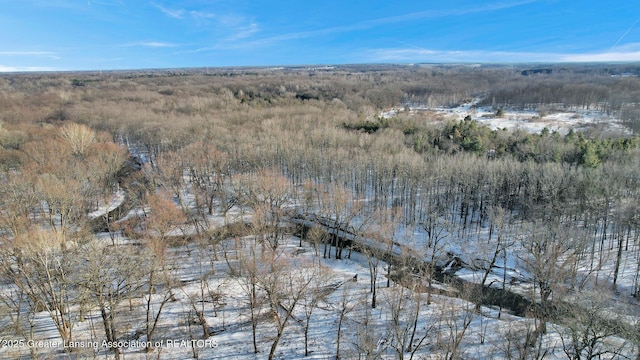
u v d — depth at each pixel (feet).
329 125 432.66
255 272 147.95
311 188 269.64
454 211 277.64
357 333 142.72
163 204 203.62
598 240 228.43
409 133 415.03
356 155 313.53
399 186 298.15
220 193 263.49
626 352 130.93
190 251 217.15
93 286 134.10
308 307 169.27
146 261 172.76
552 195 236.43
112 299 140.87
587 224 230.27
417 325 158.40
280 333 135.44
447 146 353.92
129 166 349.61
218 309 166.71
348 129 439.22
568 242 183.32
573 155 298.76
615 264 198.18
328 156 316.40
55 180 212.43
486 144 354.13
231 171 312.91
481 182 264.52
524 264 206.39
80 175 247.09
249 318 161.38
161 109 502.38
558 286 151.74
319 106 565.12
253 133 377.91
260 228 203.92
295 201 286.05
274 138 348.18
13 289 163.84
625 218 195.83
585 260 193.67
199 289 180.45
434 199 275.18
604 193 218.59
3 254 150.30
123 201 285.84
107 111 451.94
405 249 196.54
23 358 129.59
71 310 156.97
